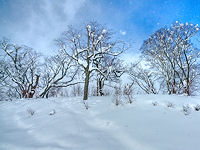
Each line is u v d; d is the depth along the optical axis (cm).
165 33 1739
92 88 1744
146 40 1862
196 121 495
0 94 1888
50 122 568
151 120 520
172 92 1725
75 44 1116
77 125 521
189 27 1598
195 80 1686
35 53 2055
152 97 868
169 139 368
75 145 361
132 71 1970
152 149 326
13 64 1908
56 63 2009
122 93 923
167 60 1750
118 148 341
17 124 579
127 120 536
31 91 1800
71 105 855
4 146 367
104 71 1452
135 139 380
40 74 2053
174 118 532
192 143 341
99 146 353
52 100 1046
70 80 1925
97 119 584
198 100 786
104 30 1110
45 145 366
